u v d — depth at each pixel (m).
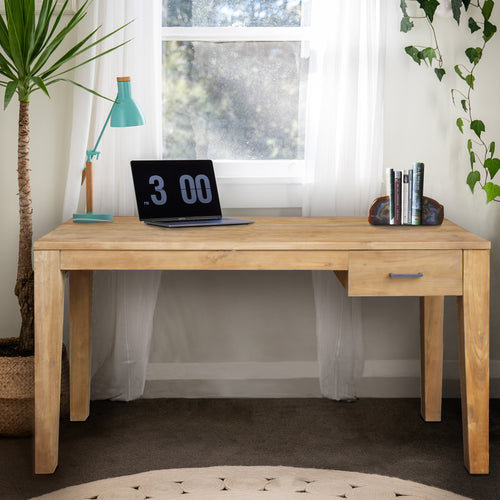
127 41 2.52
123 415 2.72
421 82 2.83
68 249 2.16
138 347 2.83
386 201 2.50
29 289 2.54
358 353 2.89
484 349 2.19
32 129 2.80
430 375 2.64
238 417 2.71
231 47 2.91
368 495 2.09
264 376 2.95
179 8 2.88
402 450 2.41
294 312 2.95
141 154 2.78
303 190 2.81
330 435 2.54
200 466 2.28
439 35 2.81
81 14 2.71
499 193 2.71
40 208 2.85
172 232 2.34
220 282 2.93
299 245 2.17
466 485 2.16
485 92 2.84
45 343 2.18
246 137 2.95
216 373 2.95
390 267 2.18
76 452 2.38
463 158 2.87
